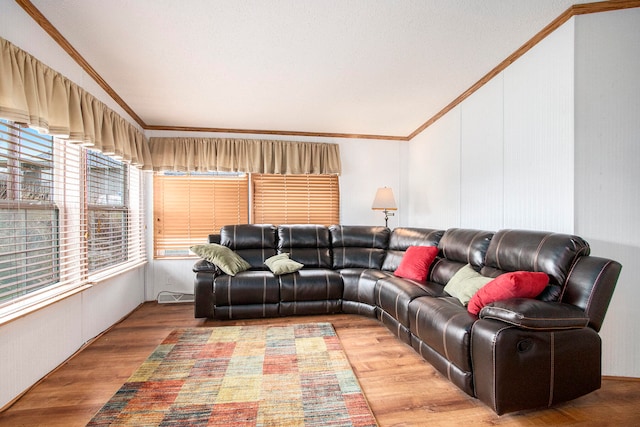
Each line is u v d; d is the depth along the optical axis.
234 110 3.57
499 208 2.70
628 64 1.99
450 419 1.61
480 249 2.50
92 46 2.26
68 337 2.28
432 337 1.99
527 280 1.73
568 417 1.62
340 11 1.92
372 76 2.80
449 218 3.51
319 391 1.84
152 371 2.08
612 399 1.78
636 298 1.98
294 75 2.76
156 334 2.78
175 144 4.02
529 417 1.62
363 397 1.78
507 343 1.54
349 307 3.33
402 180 4.64
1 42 1.57
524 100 2.40
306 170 4.31
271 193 4.36
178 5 1.85
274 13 1.93
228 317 3.16
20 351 1.81
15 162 1.89
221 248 3.42
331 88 3.03
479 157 2.96
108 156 3.02
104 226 3.07
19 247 1.93
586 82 2.00
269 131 4.32
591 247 2.00
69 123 2.15
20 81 1.67
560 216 2.10
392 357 2.30
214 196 4.23
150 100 3.26
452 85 3.00
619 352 1.99
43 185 2.13
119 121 2.98
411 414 1.65
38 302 1.95
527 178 2.38
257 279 3.20
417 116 3.83
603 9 1.97
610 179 2.00
